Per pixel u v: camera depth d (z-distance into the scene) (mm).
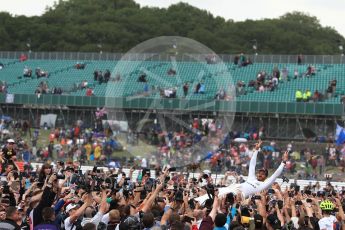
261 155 125625
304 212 48094
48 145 141625
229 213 42594
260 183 50625
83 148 136000
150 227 34719
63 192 47406
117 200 42125
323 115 151625
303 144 136875
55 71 194750
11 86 191250
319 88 171875
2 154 61906
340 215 45938
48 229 34688
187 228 35219
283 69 177000
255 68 183125
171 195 50406
